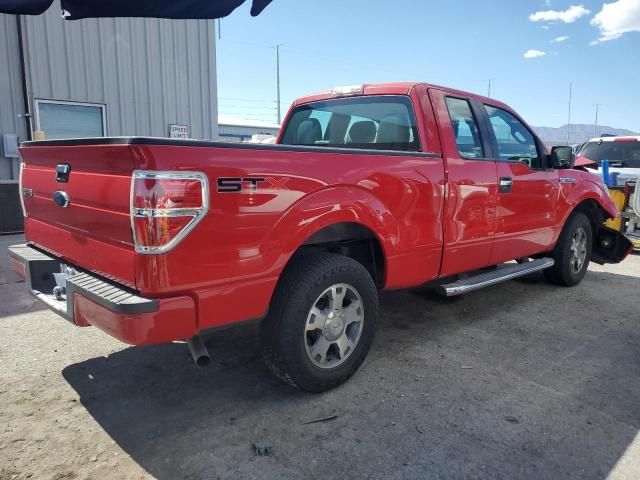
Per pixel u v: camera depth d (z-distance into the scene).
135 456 2.51
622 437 2.71
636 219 7.01
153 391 3.17
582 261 5.73
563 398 3.12
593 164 5.79
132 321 2.30
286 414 2.91
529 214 4.68
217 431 2.73
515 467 2.44
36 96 9.27
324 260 3.04
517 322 4.48
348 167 3.06
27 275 3.25
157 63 10.77
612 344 4.00
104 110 10.13
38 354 3.69
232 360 3.64
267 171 2.64
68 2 5.12
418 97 3.79
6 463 2.43
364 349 3.30
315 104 4.69
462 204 3.89
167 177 2.28
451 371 3.47
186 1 5.04
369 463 2.46
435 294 5.31
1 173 9.10
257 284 2.68
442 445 2.61
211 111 11.79
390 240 3.36
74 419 2.83
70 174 2.81
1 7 4.65
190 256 2.39
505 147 4.60
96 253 2.68
